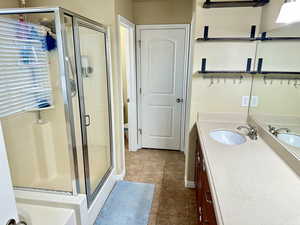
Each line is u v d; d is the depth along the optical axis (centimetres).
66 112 175
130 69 323
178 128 352
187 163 253
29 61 198
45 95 220
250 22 205
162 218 208
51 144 240
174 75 328
